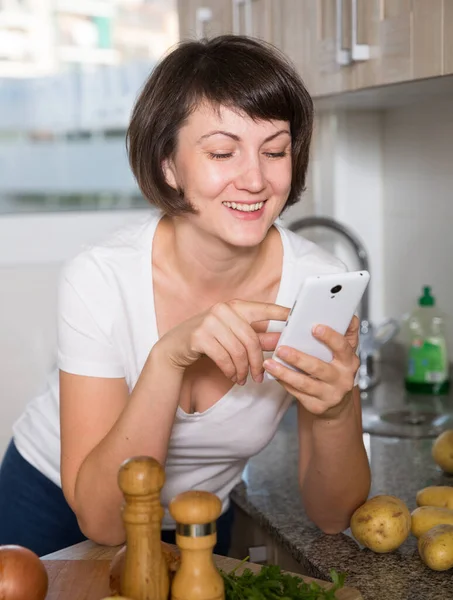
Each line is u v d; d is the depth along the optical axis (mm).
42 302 2391
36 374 2393
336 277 921
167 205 1083
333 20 1644
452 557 1063
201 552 798
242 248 1126
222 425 1205
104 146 2441
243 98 988
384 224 2307
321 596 893
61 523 1379
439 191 2053
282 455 1607
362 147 2275
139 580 800
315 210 2283
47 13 2352
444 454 1440
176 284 1179
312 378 1006
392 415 1837
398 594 1021
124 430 1046
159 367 1030
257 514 1328
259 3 1904
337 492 1165
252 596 854
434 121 2043
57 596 905
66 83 2391
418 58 1379
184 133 1031
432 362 2021
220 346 985
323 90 1721
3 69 2344
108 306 1145
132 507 799
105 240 1203
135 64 2436
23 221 2367
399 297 2273
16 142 2379
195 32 2049
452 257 2033
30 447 1397
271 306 1007
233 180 1017
